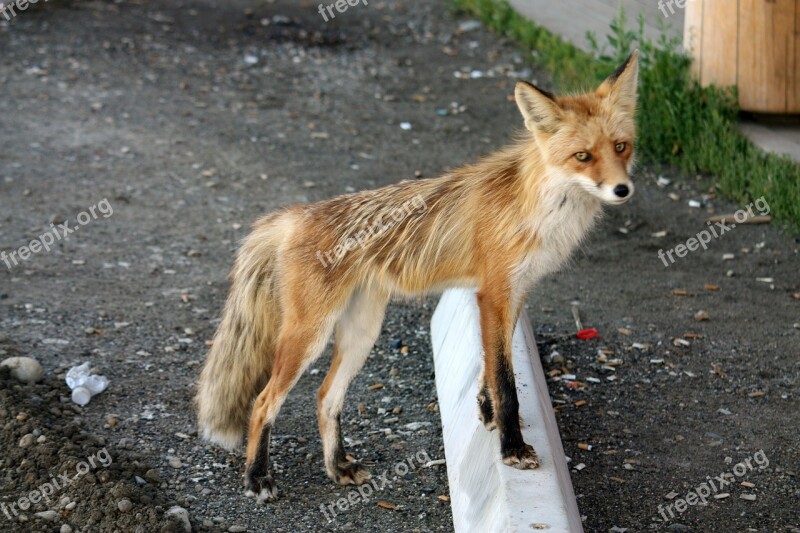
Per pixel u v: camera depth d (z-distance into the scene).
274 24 13.20
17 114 9.91
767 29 8.32
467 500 4.14
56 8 13.30
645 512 4.35
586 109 4.09
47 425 4.82
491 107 10.42
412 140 9.63
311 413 5.31
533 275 4.25
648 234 7.59
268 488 4.48
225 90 10.94
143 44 12.21
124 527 4.08
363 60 11.95
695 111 8.79
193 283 6.83
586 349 5.87
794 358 5.70
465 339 5.16
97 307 6.38
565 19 11.91
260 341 4.70
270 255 4.65
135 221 7.81
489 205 4.30
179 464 4.71
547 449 4.12
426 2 14.19
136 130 9.73
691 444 4.88
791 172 7.88
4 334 5.88
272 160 9.13
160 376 5.56
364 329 4.64
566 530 3.53
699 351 5.82
